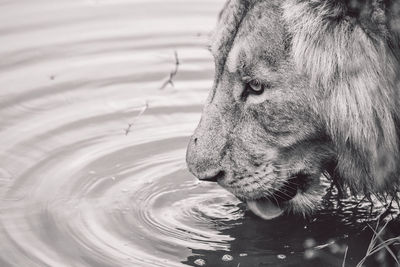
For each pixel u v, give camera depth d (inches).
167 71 620.1
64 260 420.8
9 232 444.8
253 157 418.3
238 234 444.5
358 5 377.4
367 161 402.9
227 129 418.0
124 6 719.1
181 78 608.1
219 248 433.1
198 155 421.4
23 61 629.6
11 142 525.7
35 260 420.2
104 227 450.6
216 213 463.5
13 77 607.2
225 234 444.5
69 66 625.3
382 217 454.9
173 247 433.7
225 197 478.3
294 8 394.3
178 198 478.3
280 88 403.5
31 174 494.9
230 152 419.5
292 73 398.9
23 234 442.9
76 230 446.9
